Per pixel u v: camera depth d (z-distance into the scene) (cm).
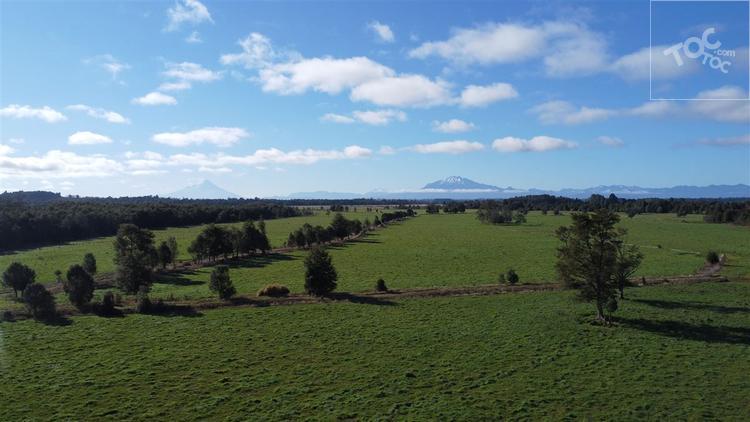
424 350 4203
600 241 5178
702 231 15300
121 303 5928
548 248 11688
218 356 4075
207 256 9725
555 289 6688
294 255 10719
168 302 5956
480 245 12431
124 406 3152
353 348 4272
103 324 5028
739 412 2997
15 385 3469
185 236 14575
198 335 4653
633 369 3722
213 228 9738
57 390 3391
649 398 3209
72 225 13725
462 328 4850
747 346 4225
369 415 3025
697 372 3644
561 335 4591
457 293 6519
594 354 4066
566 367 3781
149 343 4409
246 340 4500
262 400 3241
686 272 7919
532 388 3394
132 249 7719
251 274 8206
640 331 4691
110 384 3497
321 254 6375
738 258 9450
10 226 11869
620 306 5675
